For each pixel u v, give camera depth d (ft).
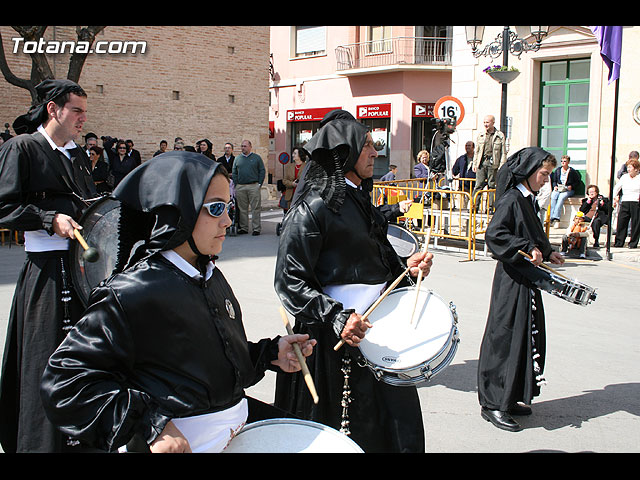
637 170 44.45
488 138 46.14
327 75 105.60
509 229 15.78
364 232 11.17
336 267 10.97
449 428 16.01
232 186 50.29
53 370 6.54
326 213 10.82
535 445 15.05
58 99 11.84
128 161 53.78
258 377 8.23
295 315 10.46
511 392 15.74
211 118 75.82
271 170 114.42
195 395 6.97
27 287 11.35
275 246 44.73
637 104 48.57
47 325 11.26
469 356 21.66
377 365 10.41
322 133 11.00
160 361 6.84
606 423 16.40
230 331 7.47
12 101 60.75
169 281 6.89
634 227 44.37
